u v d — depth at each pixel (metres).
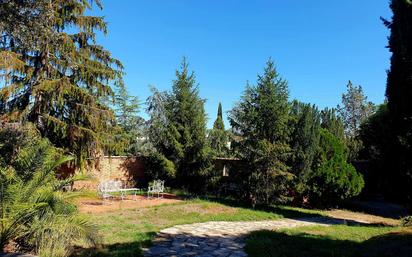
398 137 11.34
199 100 21.62
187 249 7.98
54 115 15.19
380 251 6.53
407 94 11.05
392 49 11.62
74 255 6.70
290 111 17.92
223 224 11.81
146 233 9.32
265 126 16.83
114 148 16.67
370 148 21.06
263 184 16.48
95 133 15.40
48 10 8.60
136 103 31.20
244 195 17.39
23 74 13.70
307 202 18.73
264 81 16.80
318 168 17.75
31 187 7.03
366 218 15.78
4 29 8.12
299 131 17.48
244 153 16.92
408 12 10.84
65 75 14.66
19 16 8.02
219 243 8.72
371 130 19.56
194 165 20.77
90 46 15.70
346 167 18.08
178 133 20.94
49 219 6.78
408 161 11.28
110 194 17.31
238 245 8.55
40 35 9.02
